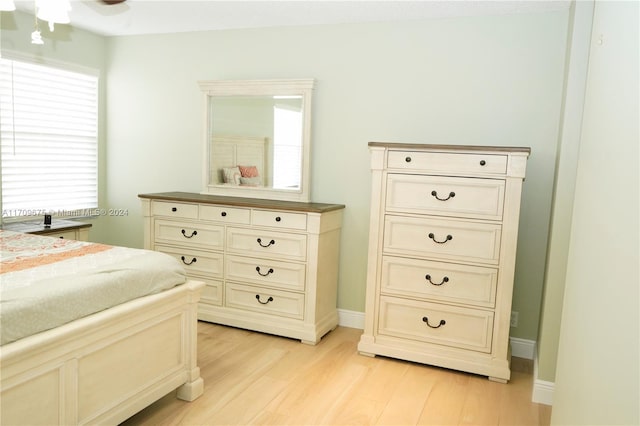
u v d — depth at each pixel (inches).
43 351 64.6
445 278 111.6
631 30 44.0
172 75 161.2
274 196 146.6
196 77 157.6
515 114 122.0
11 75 142.1
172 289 89.7
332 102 140.3
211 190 155.3
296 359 118.0
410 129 132.7
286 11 129.0
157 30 156.8
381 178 115.0
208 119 153.9
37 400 65.0
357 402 97.8
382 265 117.3
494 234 106.7
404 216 114.0
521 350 124.8
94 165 170.9
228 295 137.3
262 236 131.3
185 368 94.7
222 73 154.0
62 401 68.4
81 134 165.2
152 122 165.8
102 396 75.3
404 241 114.7
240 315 135.9
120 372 78.4
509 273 106.3
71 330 67.9
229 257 135.8
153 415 89.8
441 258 111.7
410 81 131.6
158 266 88.4
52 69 153.2
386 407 96.3
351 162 139.5
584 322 53.6
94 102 168.7
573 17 100.0
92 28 157.2
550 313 98.9
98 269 80.0
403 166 112.7
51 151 155.7
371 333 120.5
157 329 86.2
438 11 122.0
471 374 113.3
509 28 121.1
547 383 99.6
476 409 96.9
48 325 66.7
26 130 147.7
